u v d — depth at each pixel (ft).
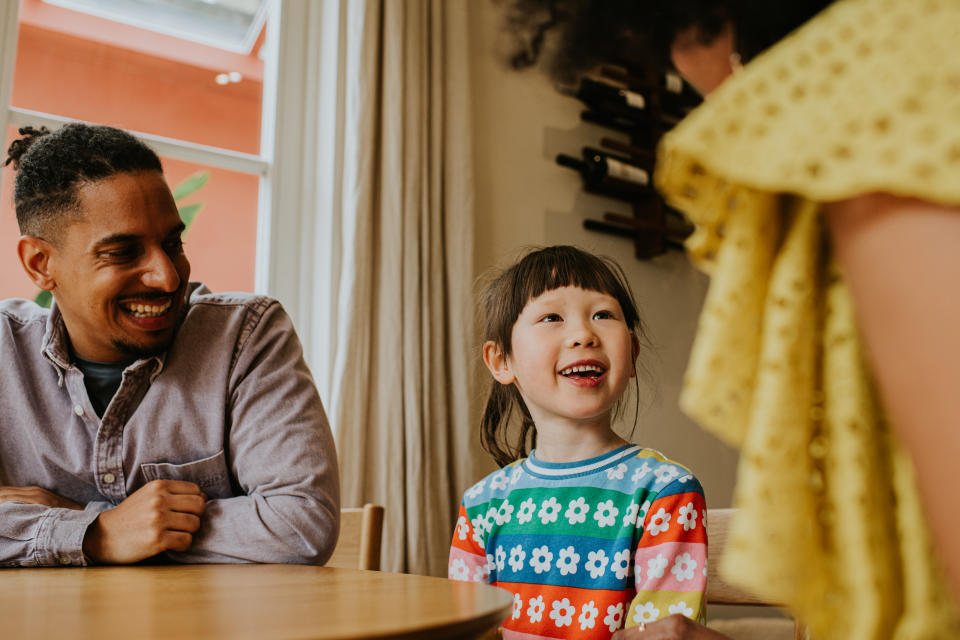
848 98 0.98
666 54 1.24
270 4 7.37
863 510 1.10
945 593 1.10
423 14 7.21
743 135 1.07
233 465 3.65
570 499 3.24
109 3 6.75
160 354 3.64
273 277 6.88
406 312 6.56
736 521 1.18
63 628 1.53
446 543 6.39
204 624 1.57
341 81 7.11
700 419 1.20
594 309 3.52
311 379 3.91
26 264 3.49
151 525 2.98
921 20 0.97
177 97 6.91
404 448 6.38
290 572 2.67
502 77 8.02
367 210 6.63
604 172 8.14
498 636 3.13
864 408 1.12
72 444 3.55
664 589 2.83
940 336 0.83
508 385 4.37
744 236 1.16
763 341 1.17
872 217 0.91
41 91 6.34
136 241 3.40
